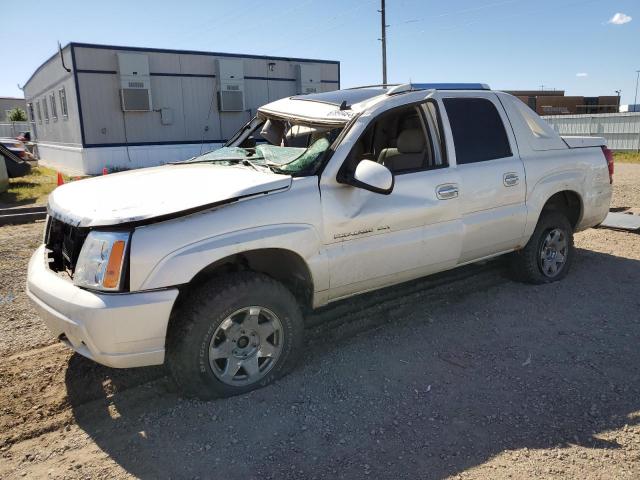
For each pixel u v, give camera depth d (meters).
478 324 4.38
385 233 3.84
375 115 3.82
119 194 3.37
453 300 4.89
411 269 4.07
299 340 3.54
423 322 4.44
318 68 23.94
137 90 19.84
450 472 2.62
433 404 3.22
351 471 2.65
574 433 2.90
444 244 4.19
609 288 5.11
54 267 3.45
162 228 2.96
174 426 3.06
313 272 3.51
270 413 3.16
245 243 3.16
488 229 4.48
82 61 19.08
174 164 4.61
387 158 4.25
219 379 3.24
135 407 3.28
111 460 2.81
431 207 4.05
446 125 4.26
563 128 26.23
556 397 3.26
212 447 2.87
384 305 4.78
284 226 3.34
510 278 5.36
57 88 22.45
